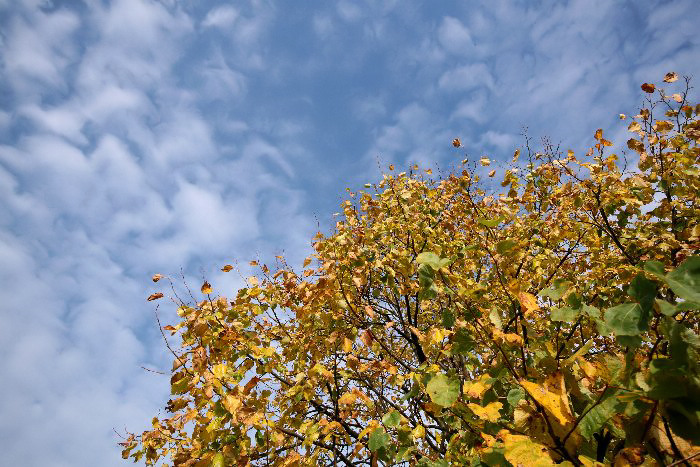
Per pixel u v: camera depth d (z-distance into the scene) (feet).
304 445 13.11
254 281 17.53
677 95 16.17
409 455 12.52
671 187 16.53
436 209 22.04
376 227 20.95
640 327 5.33
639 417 6.49
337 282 16.65
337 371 17.11
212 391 12.53
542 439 7.31
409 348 25.21
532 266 16.80
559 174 19.65
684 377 5.45
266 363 15.99
